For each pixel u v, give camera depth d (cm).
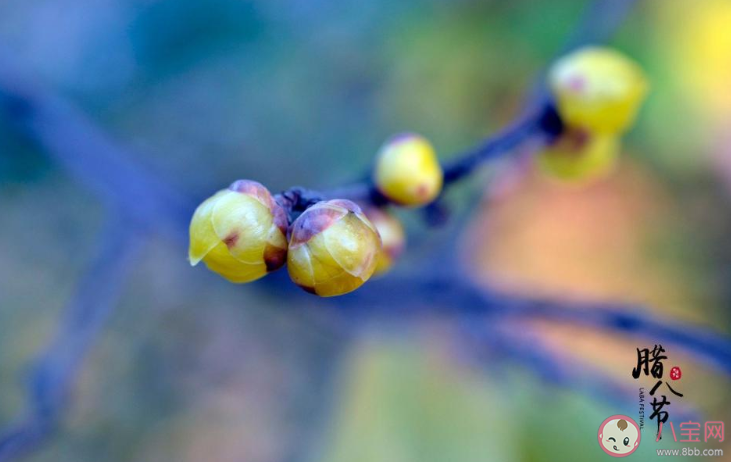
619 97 18
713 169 30
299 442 33
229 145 36
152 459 34
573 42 22
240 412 34
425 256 27
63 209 36
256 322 35
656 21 29
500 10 32
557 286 31
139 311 35
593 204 31
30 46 38
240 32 36
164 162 36
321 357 34
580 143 18
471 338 27
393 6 34
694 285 31
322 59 35
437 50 33
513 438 26
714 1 28
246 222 15
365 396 29
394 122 34
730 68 28
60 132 27
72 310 22
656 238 31
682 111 29
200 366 35
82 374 33
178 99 37
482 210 25
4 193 35
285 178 35
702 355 19
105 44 37
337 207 15
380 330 29
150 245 35
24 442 21
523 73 31
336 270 15
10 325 34
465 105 33
